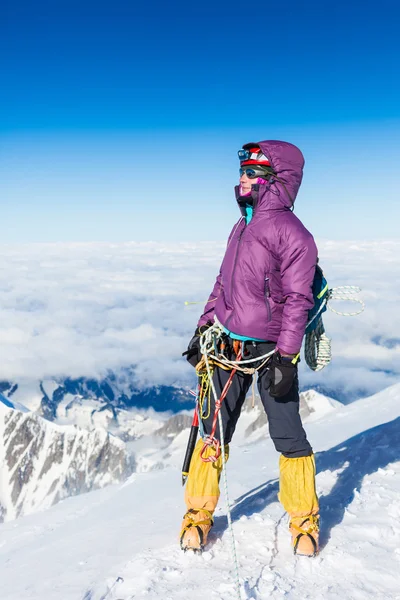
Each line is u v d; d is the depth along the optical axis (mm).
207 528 3082
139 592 2635
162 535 3445
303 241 2902
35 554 3936
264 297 3033
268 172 2992
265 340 3090
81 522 4973
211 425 3182
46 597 2861
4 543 5336
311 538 2973
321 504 3744
